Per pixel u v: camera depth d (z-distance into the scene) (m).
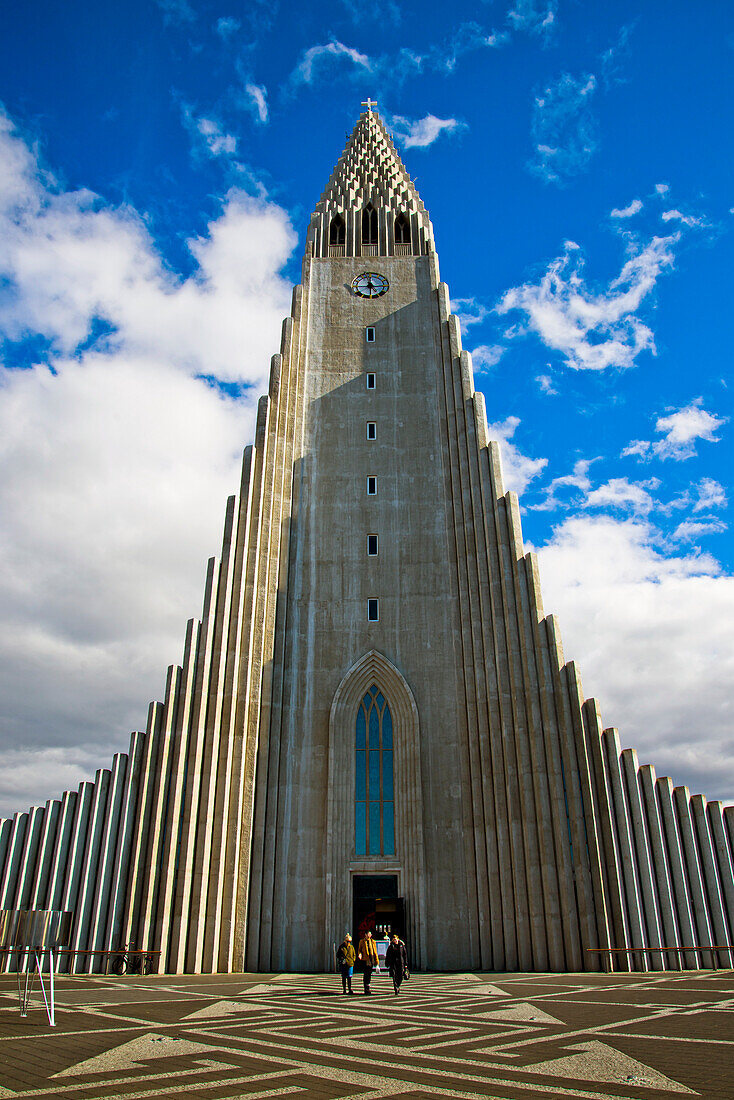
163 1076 9.05
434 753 36.59
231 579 37.06
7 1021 14.17
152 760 32.69
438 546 41.19
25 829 31.94
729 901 29.98
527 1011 15.89
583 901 30.38
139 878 30.80
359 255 49.88
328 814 35.06
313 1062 10.01
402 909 33.91
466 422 42.62
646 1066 9.55
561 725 33.25
